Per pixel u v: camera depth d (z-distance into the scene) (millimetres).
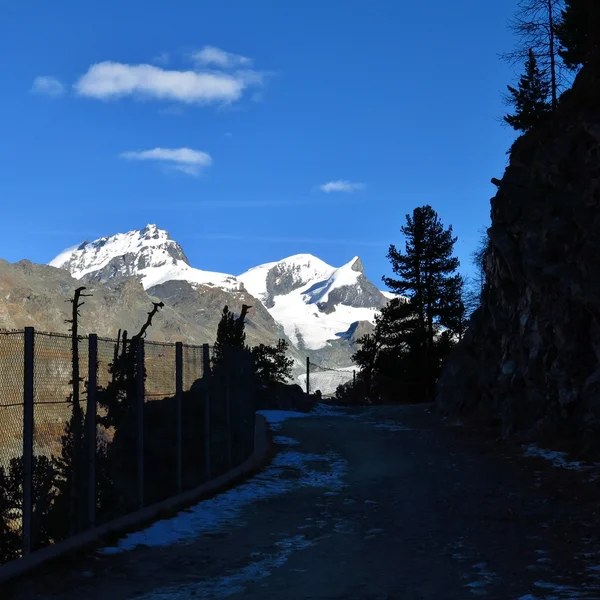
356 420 34625
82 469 11523
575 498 13906
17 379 11086
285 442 25359
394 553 9594
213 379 17906
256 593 7578
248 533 11047
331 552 9711
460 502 13945
